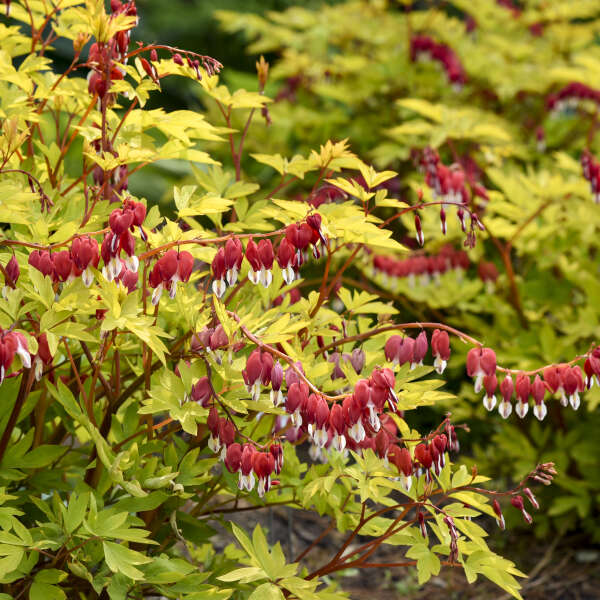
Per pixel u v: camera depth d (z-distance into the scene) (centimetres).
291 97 630
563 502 423
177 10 1058
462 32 620
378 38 597
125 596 200
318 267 522
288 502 251
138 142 237
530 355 414
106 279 173
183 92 925
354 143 573
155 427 214
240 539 194
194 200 231
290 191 573
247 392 197
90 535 196
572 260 446
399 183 527
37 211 218
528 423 467
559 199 404
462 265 375
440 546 208
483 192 391
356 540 447
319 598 196
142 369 238
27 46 268
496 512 206
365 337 221
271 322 221
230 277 183
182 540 213
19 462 211
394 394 177
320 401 181
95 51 221
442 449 198
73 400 198
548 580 413
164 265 181
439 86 578
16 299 183
